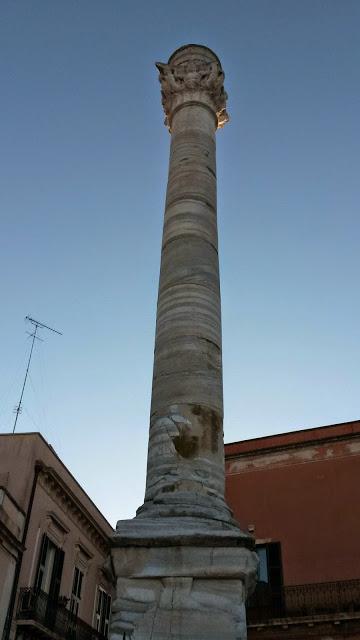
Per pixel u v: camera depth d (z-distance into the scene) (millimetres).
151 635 7277
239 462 24281
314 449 23500
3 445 21172
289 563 21672
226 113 15773
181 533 7859
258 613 20719
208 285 11211
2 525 18016
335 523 21906
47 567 21016
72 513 23047
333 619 19406
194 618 7367
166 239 12094
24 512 19719
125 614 7449
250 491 23516
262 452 24109
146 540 7852
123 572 7734
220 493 8898
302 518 22375
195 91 14844
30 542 19844
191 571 7617
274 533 22391
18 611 18547
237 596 7523
